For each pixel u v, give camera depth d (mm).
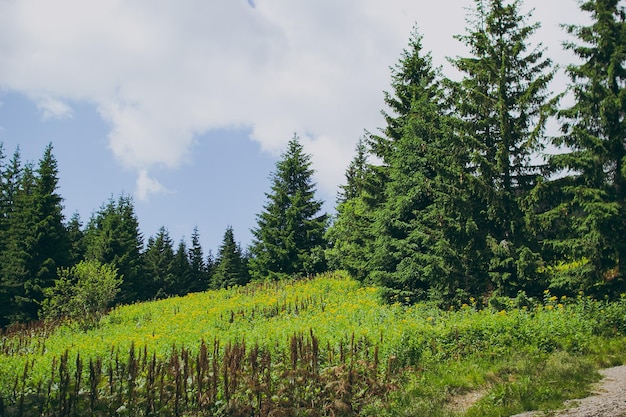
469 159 17562
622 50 15688
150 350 13758
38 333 21953
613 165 15961
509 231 17062
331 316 16453
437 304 17031
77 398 8641
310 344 10461
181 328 18531
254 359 9289
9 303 35344
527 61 17562
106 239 47156
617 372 9750
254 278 40531
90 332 20719
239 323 18562
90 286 23953
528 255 15461
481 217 17453
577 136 15812
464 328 12078
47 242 37781
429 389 9453
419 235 18172
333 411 8273
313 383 8938
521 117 17078
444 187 17828
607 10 16250
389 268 19953
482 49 18234
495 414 7977
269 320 18656
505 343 11664
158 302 30375
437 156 18141
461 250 17266
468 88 17922
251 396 8461
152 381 8641
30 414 8055
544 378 9406
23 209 39875
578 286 15781
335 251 34250
